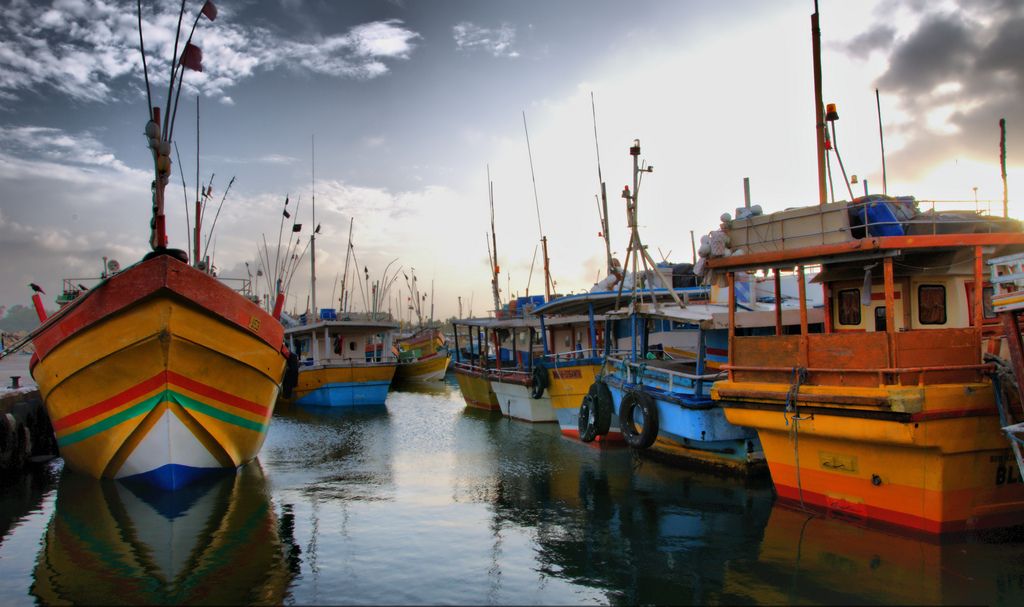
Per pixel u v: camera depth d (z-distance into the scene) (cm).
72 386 1345
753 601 827
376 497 1345
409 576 913
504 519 1184
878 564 912
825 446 1089
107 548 1031
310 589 868
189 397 1349
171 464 1366
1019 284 909
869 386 983
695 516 1177
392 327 3406
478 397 3031
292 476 1548
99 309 1251
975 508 980
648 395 1591
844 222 1063
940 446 938
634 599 840
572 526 1138
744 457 1437
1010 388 958
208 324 1335
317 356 3256
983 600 806
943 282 1152
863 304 1084
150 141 1313
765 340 1179
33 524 1162
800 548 985
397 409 3080
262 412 1593
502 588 874
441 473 1586
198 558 988
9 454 1627
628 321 2370
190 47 1360
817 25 1412
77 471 1562
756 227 1209
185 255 1349
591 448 1916
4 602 837
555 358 2302
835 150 1516
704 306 1822
